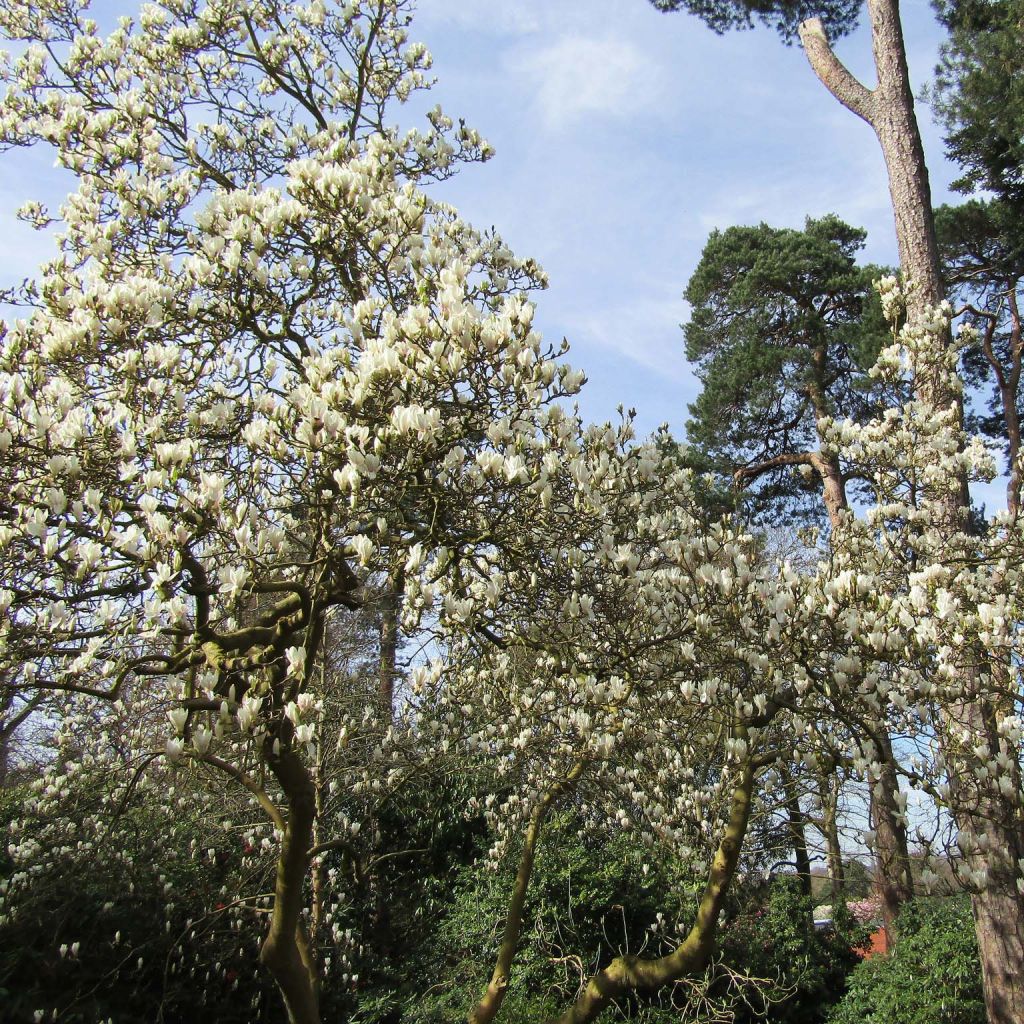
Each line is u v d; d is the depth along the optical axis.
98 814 7.95
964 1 12.55
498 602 4.38
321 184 4.49
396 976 9.48
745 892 9.75
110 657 3.90
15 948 7.21
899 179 8.10
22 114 6.04
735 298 17.55
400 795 9.88
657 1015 8.21
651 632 5.27
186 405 4.28
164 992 7.23
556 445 4.35
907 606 4.88
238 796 7.17
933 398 7.34
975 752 4.39
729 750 4.95
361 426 3.60
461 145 6.93
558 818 9.85
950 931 9.55
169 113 6.37
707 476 7.26
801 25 9.41
